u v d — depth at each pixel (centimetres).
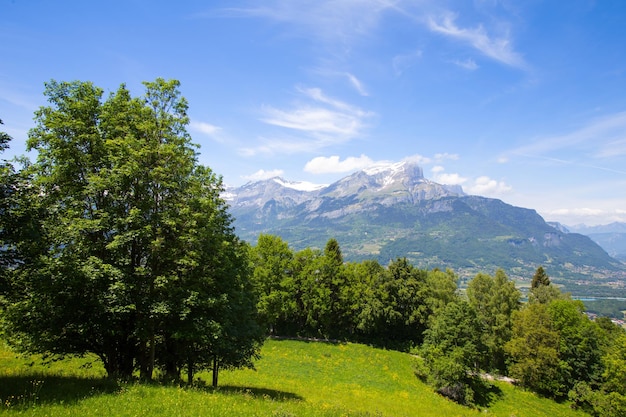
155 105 2144
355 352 6359
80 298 1747
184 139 2131
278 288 6838
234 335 2469
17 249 1538
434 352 5231
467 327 5300
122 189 1859
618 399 4575
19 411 1147
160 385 1783
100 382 1645
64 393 1418
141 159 1909
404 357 6425
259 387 3412
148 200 1919
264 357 5416
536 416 4797
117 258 1856
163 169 1916
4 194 1441
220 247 2239
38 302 1673
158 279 1806
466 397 4853
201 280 2133
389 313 7300
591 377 5591
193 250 2022
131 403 1386
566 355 5822
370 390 4588
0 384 1438
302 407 1948
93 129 1923
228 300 2308
